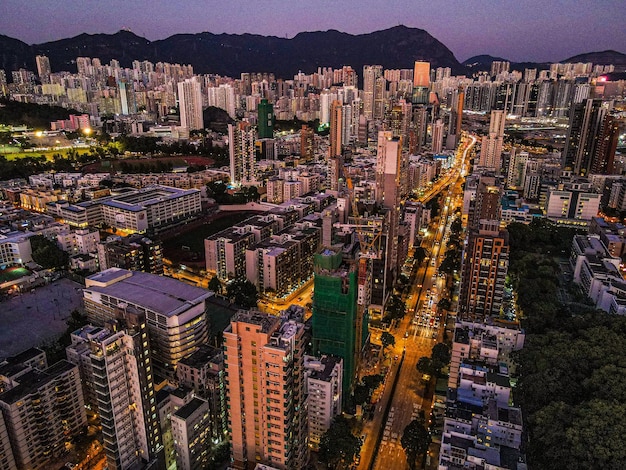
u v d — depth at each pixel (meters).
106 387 190.50
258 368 190.88
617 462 194.88
